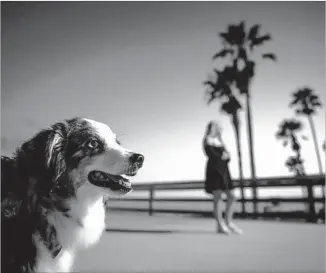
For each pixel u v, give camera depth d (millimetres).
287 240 4562
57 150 2127
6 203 2045
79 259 3508
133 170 2264
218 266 3279
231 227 5273
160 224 6598
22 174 2090
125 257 3625
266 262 3410
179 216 8438
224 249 4012
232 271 3125
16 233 1986
